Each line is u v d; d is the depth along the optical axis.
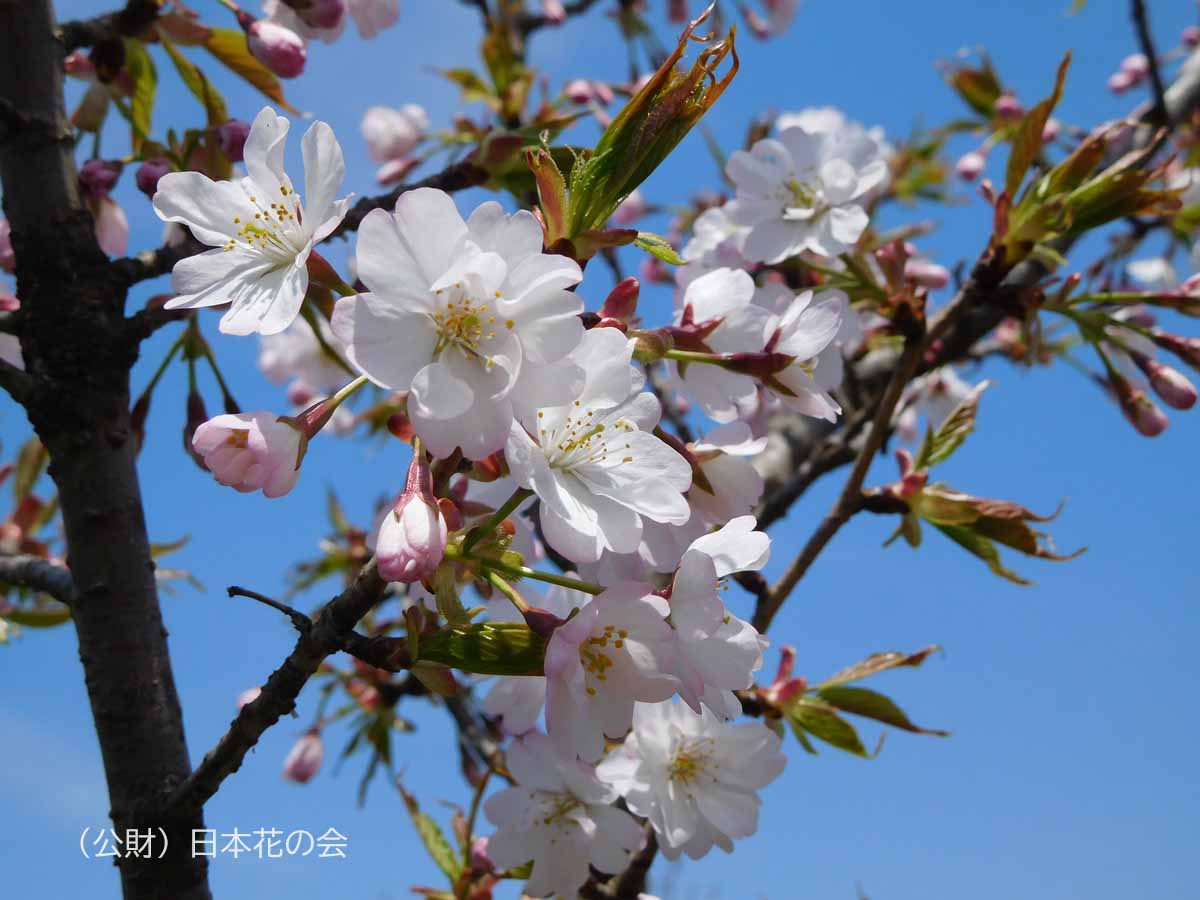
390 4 0.53
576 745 0.33
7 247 0.47
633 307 0.36
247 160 0.36
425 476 0.33
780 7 0.83
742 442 0.38
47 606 0.56
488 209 0.33
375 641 0.35
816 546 0.47
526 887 0.44
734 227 0.52
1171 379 0.50
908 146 0.84
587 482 0.35
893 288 0.49
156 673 0.41
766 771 0.42
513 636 0.35
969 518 0.46
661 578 0.43
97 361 0.42
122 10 0.47
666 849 0.42
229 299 0.35
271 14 0.51
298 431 0.34
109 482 0.42
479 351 0.33
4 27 0.43
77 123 0.49
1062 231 0.47
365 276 0.32
